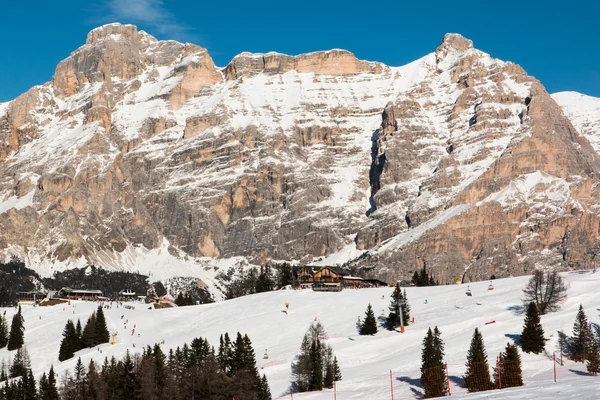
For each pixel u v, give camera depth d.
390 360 180.75
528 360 165.12
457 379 156.25
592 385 112.19
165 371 176.12
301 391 168.12
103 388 176.12
